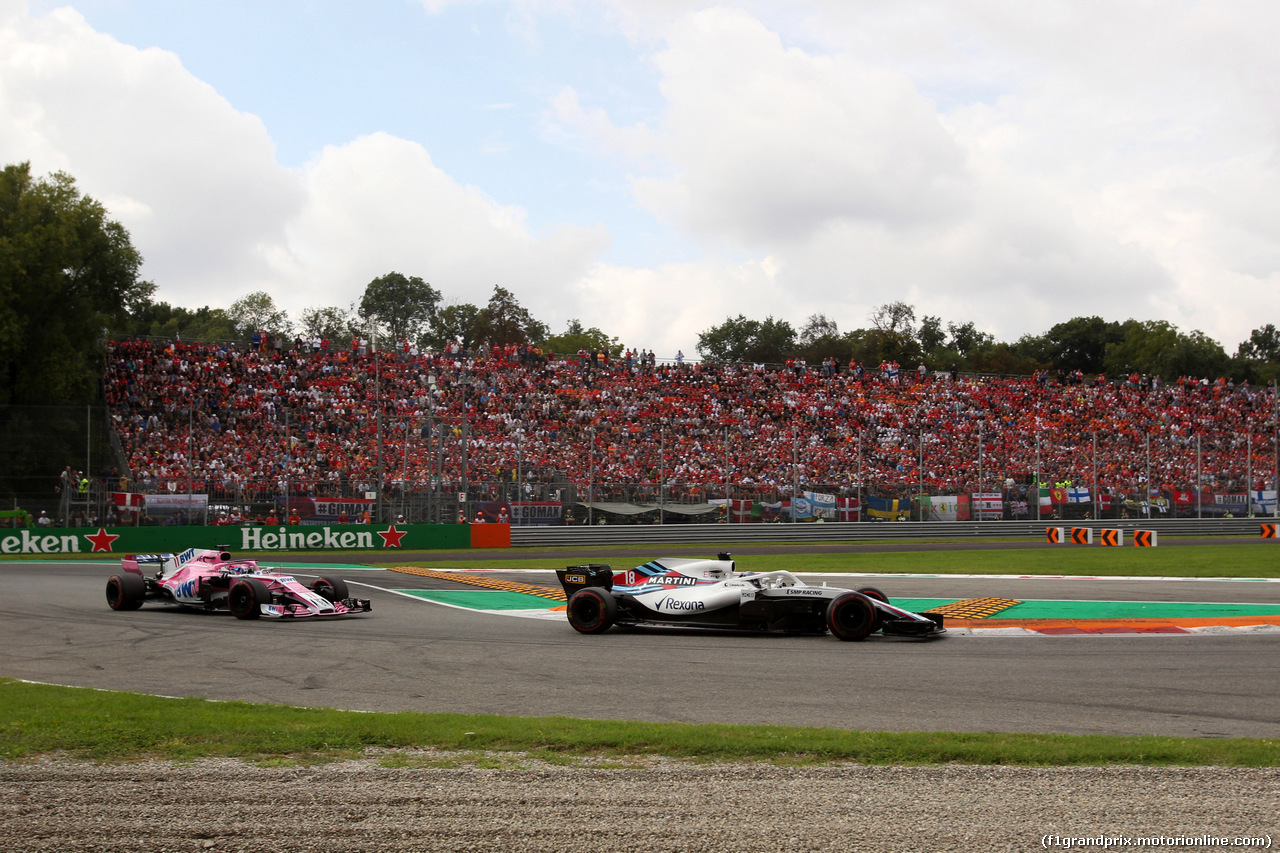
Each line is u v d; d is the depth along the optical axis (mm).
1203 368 87938
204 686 9523
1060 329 105812
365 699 8820
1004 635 13047
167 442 34438
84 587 20000
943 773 6020
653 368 45719
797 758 6398
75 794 5664
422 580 21859
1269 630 13336
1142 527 42281
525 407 41875
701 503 37188
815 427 45062
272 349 40562
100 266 38875
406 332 89750
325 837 4992
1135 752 6406
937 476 43469
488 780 5918
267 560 27828
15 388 36219
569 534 34375
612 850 4801
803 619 13086
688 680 9688
